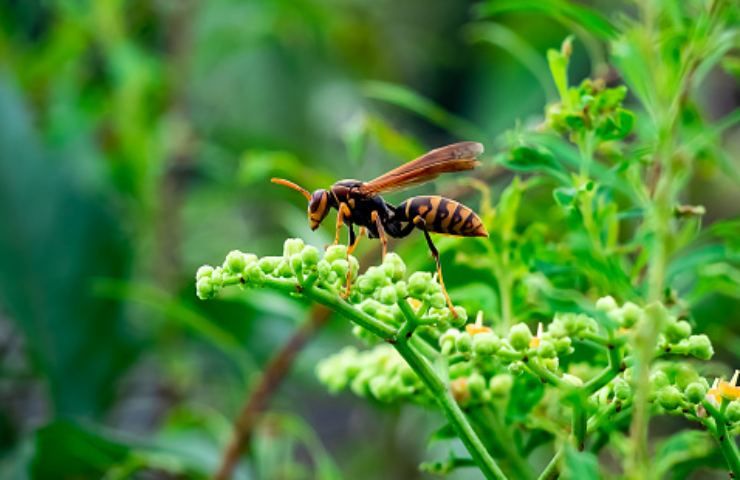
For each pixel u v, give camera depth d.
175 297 0.42
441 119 0.35
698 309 0.36
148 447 0.37
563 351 0.29
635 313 0.28
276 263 0.29
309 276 0.29
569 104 0.31
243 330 0.42
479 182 0.32
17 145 0.41
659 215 0.30
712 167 0.35
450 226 0.31
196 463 0.38
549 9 0.33
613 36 0.31
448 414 0.29
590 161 0.31
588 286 0.32
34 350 0.40
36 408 0.43
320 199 0.32
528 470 0.31
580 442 0.29
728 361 0.39
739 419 0.29
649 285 0.30
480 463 0.29
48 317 0.40
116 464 0.37
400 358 0.32
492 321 0.32
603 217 0.31
